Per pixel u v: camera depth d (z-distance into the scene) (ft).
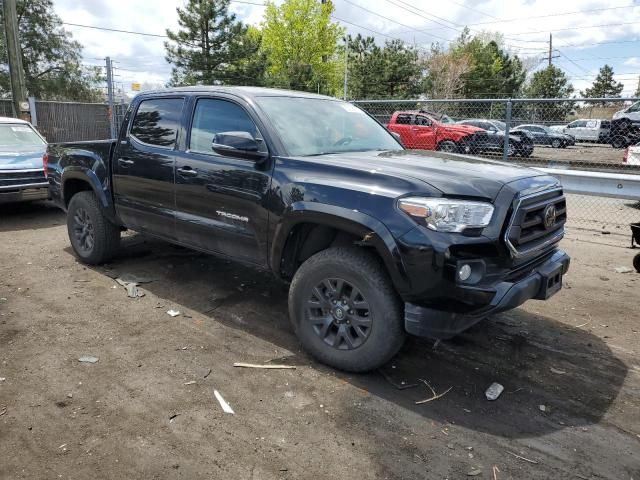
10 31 50.55
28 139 31.22
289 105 14.03
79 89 128.16
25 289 16.47
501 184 10.53
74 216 18.95
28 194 27.63
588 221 28.55
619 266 20.06
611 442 9.36
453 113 58.59
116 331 13.53
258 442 9.17
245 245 13.15
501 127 48.55
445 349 12.88
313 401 10.48
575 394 10.95
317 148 13.14
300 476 8.34
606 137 35.19
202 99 14.55
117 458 8.66
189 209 14.42
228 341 13.08
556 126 36.14
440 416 10.08
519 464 8.73
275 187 12.07
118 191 16.88
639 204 32.81
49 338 13.04
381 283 10.66
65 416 9.78
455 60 160.86
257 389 10.87
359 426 9.70
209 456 8.77
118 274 18.02
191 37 108.78
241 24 110.83
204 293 16.33
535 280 10.88
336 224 10.90
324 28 140.15
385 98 127.75
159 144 15.42
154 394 10.59
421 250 9.85
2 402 10.20
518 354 12.69
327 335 11.78
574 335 13.82
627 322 14.69
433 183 10.27
